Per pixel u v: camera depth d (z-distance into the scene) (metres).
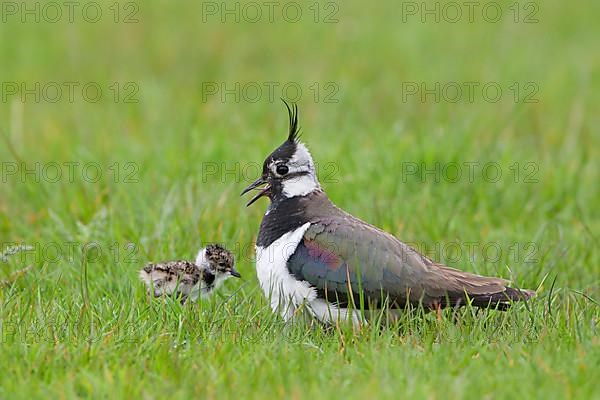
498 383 8.84
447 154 16.33
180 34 25.44
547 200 16.05
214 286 11.91
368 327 10.38
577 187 16.33
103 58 24.08
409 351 9.59
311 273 10.74
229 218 13.84
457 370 9.22
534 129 20.02
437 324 10.40
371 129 18.75
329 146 17.11
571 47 25.39
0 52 24.19
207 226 13.53
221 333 10.23
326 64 23.61
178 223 13.40
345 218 11.17
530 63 23.81
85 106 20.70
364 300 10.69
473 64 23.61
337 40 25.27
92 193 14.81
